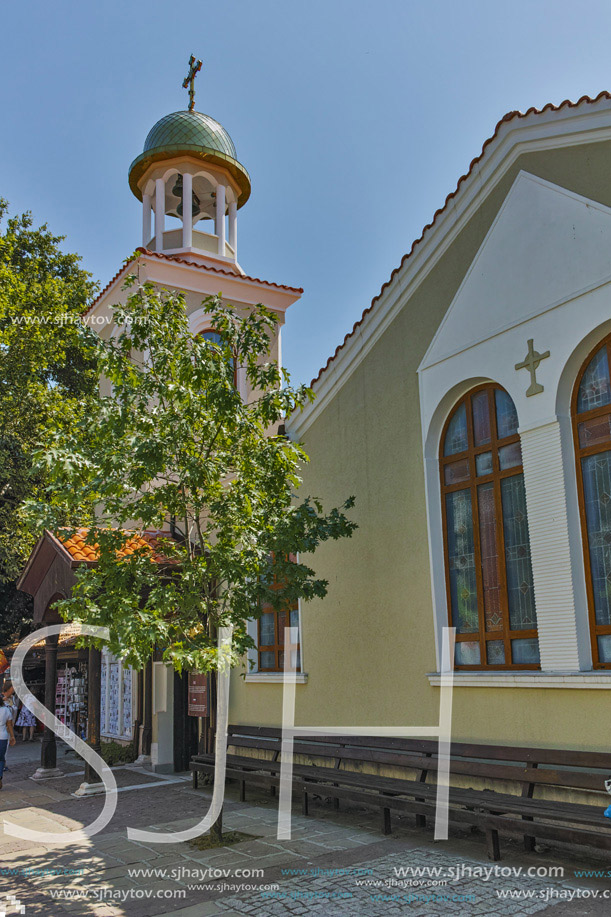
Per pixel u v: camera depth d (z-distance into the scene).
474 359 8.12
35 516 7.07
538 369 7.33
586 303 6.95
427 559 8.41
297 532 7.59
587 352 7.08
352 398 9.98
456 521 8.28
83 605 7.12
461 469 8.32
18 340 20.88
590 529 6.87
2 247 22.80
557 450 7.05
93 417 7.39
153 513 7.19
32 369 20.73
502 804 6.07
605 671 6.30
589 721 6.39
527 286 7.61
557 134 7.45
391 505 9.07
